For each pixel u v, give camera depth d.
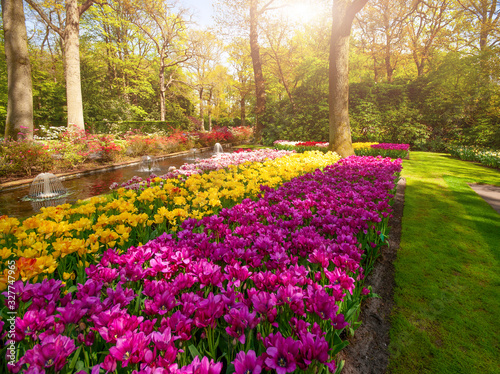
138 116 30.72
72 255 2.37
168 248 1.97
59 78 29.16
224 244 2.23
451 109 15.20
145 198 3.44
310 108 18.78
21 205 5.72
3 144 8.63
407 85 17.48
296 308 1.44
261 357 1.14
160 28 27.92
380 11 23.61
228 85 39.53
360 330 2.10
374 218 2.81
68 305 1.32
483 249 3.49
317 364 1.41
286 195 4.09
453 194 6.16
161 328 1.28
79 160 10.07
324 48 25.03
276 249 2.04
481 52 15.31
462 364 1.82
